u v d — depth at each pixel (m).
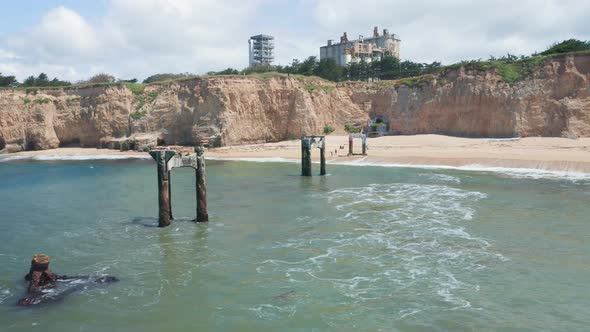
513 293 18.64
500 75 76.94
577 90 70.94
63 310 17.98
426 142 72.50
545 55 81.56
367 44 199.38
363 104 92.75
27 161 78.25
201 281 20.67
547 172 49.47
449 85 81.31
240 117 86.62
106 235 28.39
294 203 36.78
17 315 17.61
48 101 95.31
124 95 93.25
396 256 23.34
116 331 16.34
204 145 83.88
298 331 16.03
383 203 35.81
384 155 63.72
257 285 20.06
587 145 61.41
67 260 23.83
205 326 16.55
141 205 37.75
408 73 108.00
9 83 125.88
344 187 43.72
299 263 22.66
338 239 26.50
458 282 19.88
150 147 85.69
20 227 30.84
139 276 21.39
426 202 35.81
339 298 18.53
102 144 91.81
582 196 36.50
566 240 25.27
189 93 90.12
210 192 42.69
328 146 74.38
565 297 18.16
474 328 15.89
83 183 50.88
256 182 48.25
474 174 49.75
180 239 27.16
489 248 24.25
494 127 75.31
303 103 88.69
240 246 25.62
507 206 33.69
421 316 16.84
